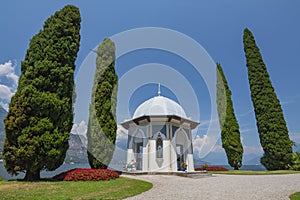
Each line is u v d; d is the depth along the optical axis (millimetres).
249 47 29641
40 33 13836
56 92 13117
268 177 14820
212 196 7969
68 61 14023
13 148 11664
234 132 27547
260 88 27141
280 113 25609
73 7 15352
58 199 7281
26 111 11922
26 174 12461
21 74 13273
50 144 12211
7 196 7703
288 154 23859
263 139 25438
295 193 8406
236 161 26500
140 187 9922
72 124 14125
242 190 9250
